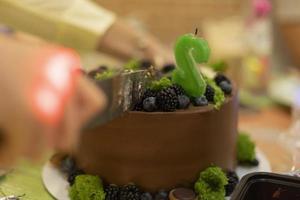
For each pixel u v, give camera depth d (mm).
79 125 363
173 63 773
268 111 951
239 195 533
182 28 1307
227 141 659
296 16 1149
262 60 1027
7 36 383
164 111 604
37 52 359
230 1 1271
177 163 619
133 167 619
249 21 1044
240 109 942
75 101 360
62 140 354
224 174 624
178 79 627
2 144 348
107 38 890
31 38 608
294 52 1162
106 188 626
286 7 1152
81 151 661
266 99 1004
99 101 367
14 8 849
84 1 896
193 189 626
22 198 637
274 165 726
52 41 869
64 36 869
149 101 601
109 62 953
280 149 782
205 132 622
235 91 680
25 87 344
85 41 881
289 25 1153
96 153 636
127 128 604
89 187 614
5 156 353
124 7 1296
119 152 618
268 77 1039
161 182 624
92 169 646
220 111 633
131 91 580
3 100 341
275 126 881
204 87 624
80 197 614
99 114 493
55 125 350
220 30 1113
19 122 343
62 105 353
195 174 631
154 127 602
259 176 564
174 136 607
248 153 707
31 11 852
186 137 612
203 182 617
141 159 615
